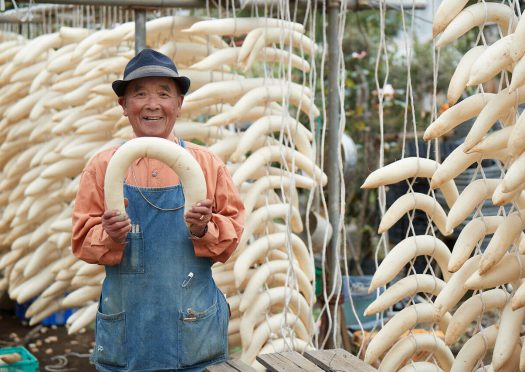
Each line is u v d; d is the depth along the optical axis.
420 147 5.70
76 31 4.12
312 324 3.02
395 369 2.52
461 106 2.21
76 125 3.96
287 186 3.24
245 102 3.14
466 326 2.29
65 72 4.16
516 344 2.13
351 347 3.97
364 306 4.28
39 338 5.01
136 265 2.31
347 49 6.46
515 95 2.07
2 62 4.68
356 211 6.24
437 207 2.52
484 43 2.23
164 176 2.34
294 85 3.30
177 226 2.33
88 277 3.86
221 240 2.29
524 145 1.91
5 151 4.61
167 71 2.32
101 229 2.23
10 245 4.89
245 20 3.24
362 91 6.36
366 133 6.28
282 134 3.07
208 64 3.18
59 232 4.06
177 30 3.45
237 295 3.26
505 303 2.31
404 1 3.91
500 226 2.09
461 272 2.28
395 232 5.57
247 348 3.06
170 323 2.34
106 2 3.35
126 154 2.16
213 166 2.39
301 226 3.38
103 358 2.38
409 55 2.50
